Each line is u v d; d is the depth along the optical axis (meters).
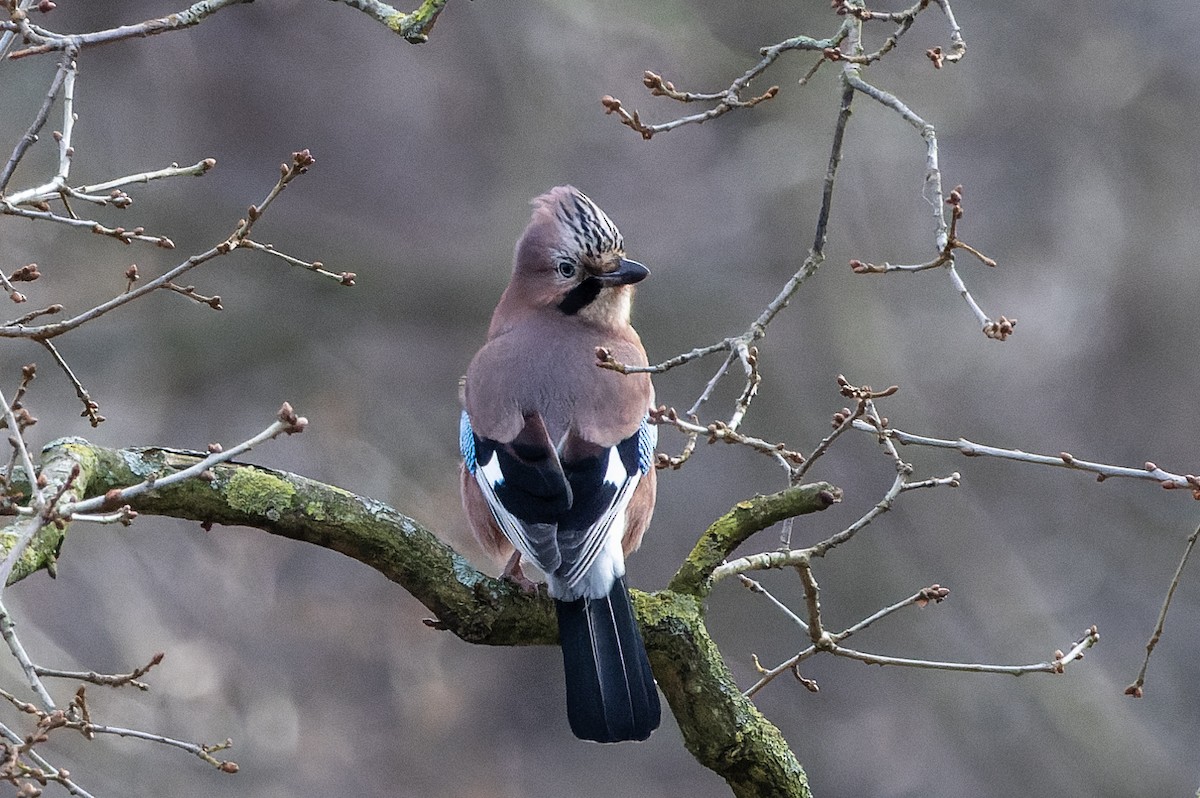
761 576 16.02
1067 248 16.08
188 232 14.19
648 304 15.34
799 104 14.56
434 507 14.32
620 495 6.22
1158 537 16.28
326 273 5.12
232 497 5.24
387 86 15.27
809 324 15.29
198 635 14.49
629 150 15.66
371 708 15.05
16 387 13.68
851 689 16.25
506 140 15.05
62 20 13.61
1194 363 16.17
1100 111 15.57
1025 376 16.31
